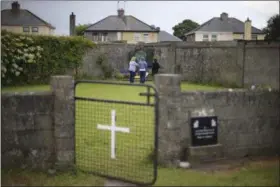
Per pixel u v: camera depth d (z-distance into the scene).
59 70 19.77
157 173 5.94
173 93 6.16
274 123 7.32
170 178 5.71
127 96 13.06
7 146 6.09
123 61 24.03
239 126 7.01
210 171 6.10
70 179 5.87
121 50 23.84
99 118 7.97
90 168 6.24
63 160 6.16
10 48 15.99
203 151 6.50
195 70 20.30
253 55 14.30
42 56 18.75
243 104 7.01
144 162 6.45
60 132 6.14
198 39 47.31
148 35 49.41
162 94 6.18
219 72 18.42
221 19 48.28
